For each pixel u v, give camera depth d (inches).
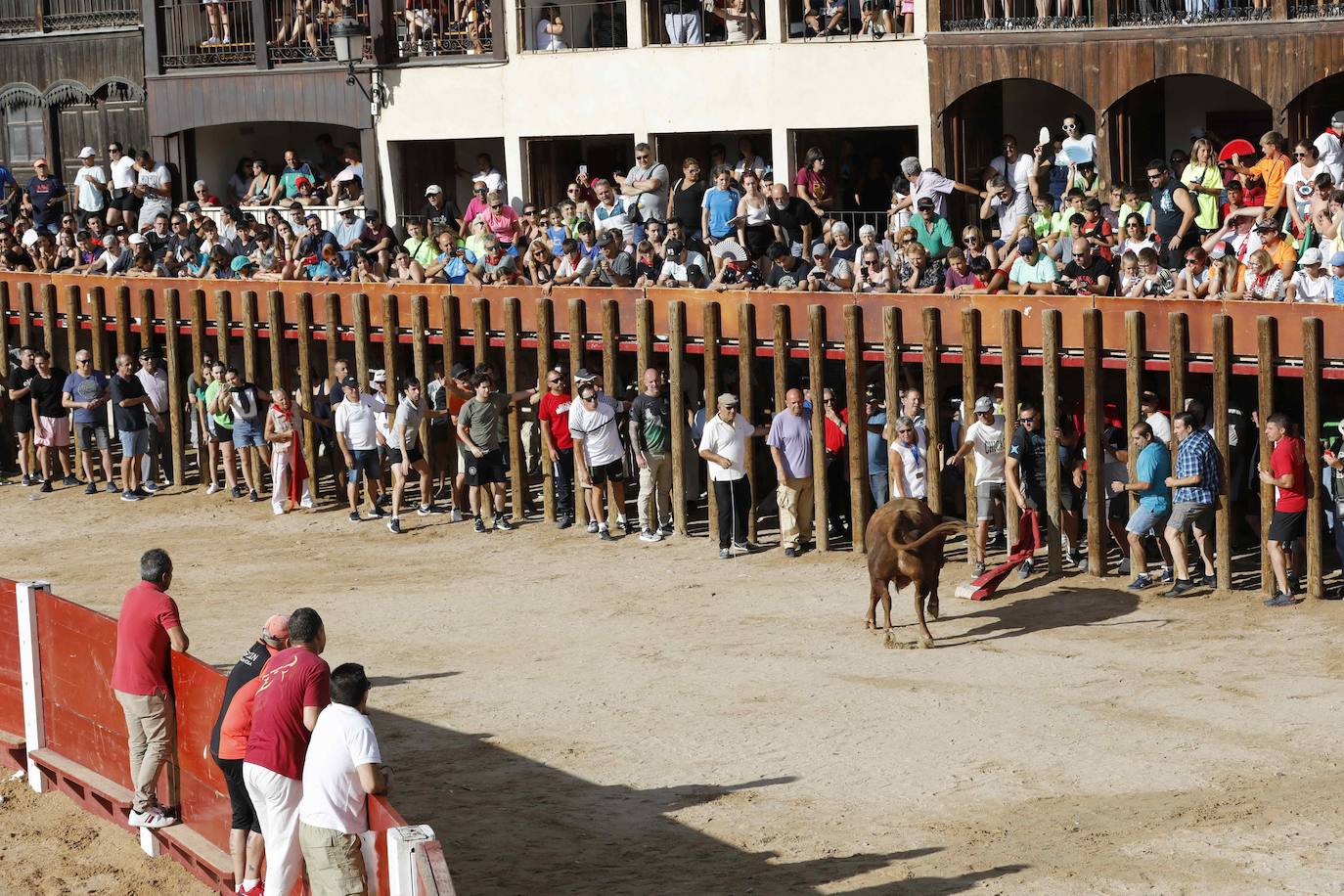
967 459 746.8
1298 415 765.3
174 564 861.2
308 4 1217.4
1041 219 866.1
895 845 470.9
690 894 443.5
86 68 1310.3
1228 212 818.8
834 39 1016.9
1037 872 447.5
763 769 536.4
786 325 804.6
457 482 917.2
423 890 352.8
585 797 518.3
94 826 530.9
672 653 668.1
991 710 582.9
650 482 845.8
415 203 1205.1
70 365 1102.4
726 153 1116.5
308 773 385.4
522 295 892.0
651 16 1090.1
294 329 976.3
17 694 580.4
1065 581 738.2
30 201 1232.2
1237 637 650.2
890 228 925.8
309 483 965.8
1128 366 711.7
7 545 925.8
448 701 620.1
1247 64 889.5
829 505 805.2
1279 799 491.2
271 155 1326.3
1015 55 954.7
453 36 1160.2
